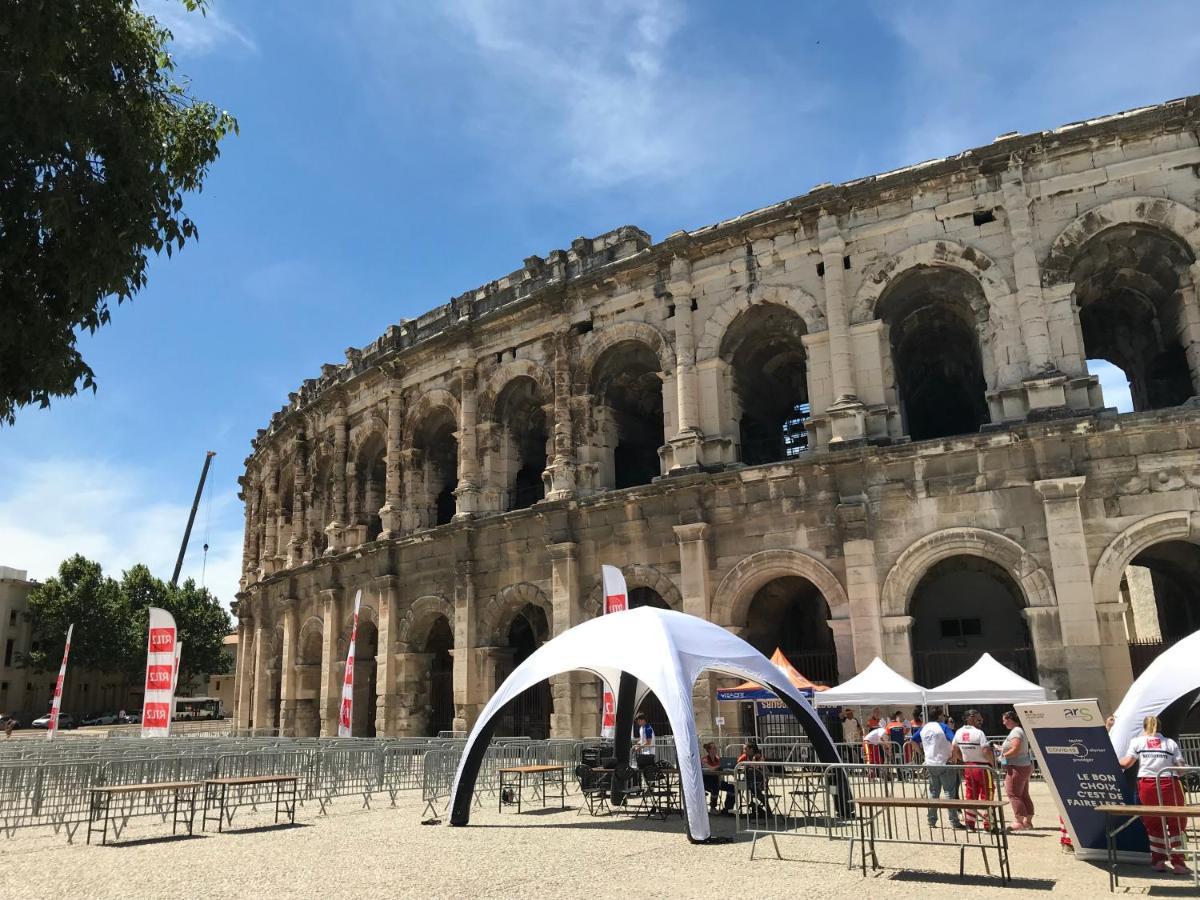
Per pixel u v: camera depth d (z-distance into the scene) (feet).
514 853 53.21
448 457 157.07
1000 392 96.73
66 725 322.96
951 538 94.73
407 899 40.83
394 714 138.72
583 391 126.31
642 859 50.57
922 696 81.61
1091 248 99.86
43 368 41.29
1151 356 112.16
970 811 55.77
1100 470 90.74
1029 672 109.70
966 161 102.58
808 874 46.11
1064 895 40.91
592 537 118.62
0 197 39.83
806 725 65.82
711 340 115.44
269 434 203.31
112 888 44.24
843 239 108.88
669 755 91.40
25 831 67.00
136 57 47.09
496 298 142.31
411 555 142.92
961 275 103.96
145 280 45.52
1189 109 94.84
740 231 114.73
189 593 340.80
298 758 86.94
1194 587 109.91
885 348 105.09
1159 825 46.06
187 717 366.02
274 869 48.96
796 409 134.92
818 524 102.37
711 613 106.42
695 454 111.14
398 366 153.69
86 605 316.60
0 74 38.40
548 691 135.03
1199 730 97.91
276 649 183.93
